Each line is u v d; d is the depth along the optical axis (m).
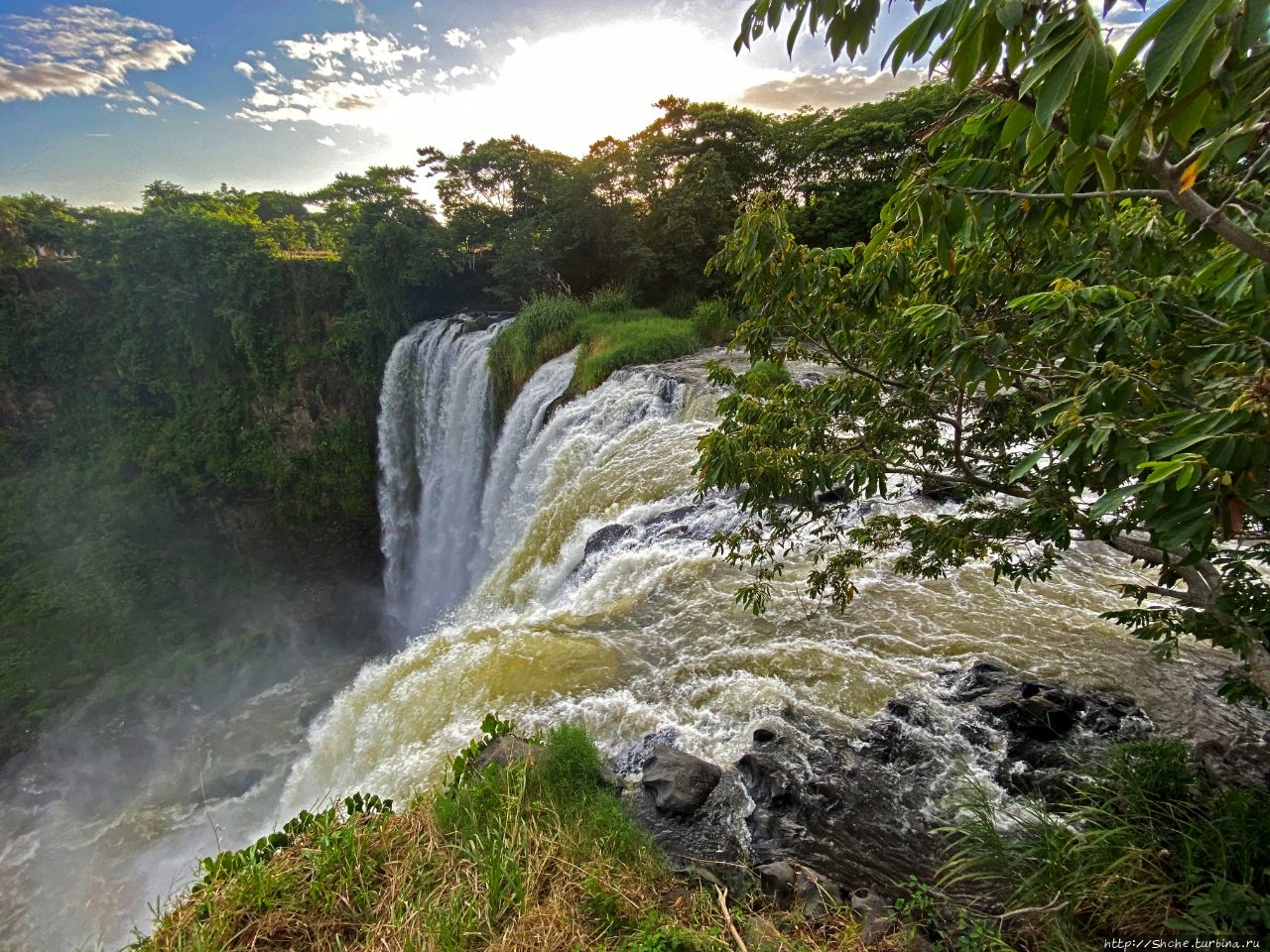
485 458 20.02
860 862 4.20
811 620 6.93
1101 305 2.89
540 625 7.78
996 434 4.29
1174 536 1.89
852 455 3.91
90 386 26.47
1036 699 5.40
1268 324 2.56
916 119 20.38
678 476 10.31
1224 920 3.12
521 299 24.83
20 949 12.06
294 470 27.27
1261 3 1.30
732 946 3.20
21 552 24.70
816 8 2.01
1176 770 4.16
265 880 3.62
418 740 6.60
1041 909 3.28
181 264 25.38
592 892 3.54
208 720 18.56
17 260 24.75
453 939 3.22
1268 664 3.15
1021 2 1.64
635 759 5.41
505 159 27.95
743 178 23.81
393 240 25.25
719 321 17.92
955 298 3.65
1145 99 1.69
